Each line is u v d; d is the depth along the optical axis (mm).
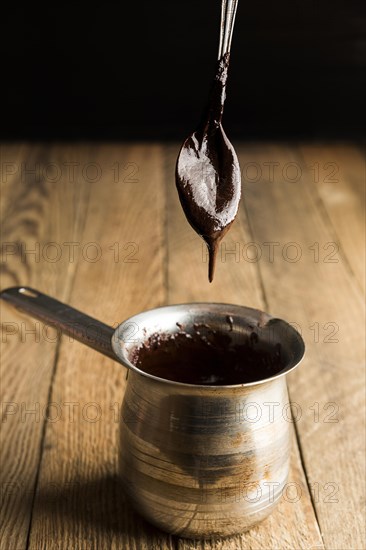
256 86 1424
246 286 817
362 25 1395
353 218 1006
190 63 1407
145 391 489
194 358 554
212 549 503
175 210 1020
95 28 1388
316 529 519
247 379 550
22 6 1367
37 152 1295
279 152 1312
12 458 574
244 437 481
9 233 939
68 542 508
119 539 510
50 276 831
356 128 1444
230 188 498
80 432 600
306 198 1077
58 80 1406
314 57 1413
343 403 639
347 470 569
